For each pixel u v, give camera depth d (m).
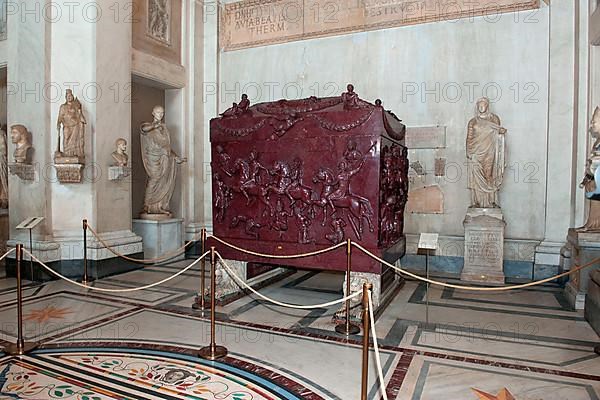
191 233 9.05
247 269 6.03
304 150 5.11
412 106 7.79
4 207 7.77
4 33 7.51
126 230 7.37
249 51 9.09
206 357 3.71
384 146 5.00
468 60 7.44
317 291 6.12
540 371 3.50
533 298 5.80
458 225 7.54
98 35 6.79
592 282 4.64
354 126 4.87
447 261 7.48
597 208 5.36
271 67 8.91
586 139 6.54
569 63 6.71
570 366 3.60
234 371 3.47
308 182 5.10
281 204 5.23
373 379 3.36
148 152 8.16
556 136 6.80
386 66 7.97
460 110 7.50
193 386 3.22
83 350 3.86
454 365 3.62
